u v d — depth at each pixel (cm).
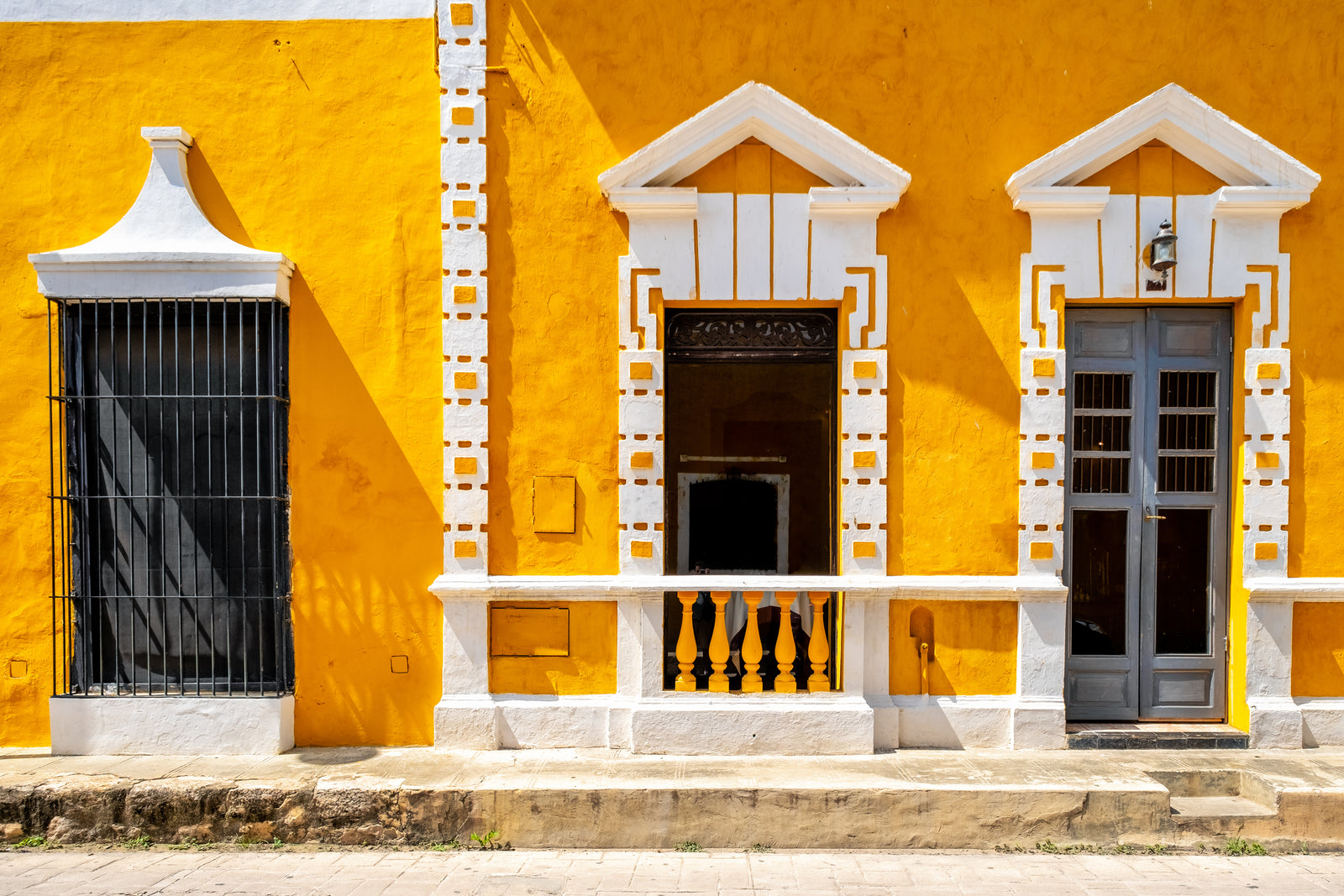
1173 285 585
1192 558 611
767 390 613
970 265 588
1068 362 603
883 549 584
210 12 593
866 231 586
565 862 487
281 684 588
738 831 508
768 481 613
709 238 586
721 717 569
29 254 572
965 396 588
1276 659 586
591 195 588
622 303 586
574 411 591
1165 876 470
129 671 598
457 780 520
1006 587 578
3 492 596
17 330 598
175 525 600
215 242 587
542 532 590
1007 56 588
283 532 597
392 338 593
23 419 596
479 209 587
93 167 596
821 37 589
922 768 542
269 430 594
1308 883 462
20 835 514
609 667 591
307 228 593
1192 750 580
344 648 593
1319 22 587
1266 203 572
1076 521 609
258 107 594
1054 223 586
